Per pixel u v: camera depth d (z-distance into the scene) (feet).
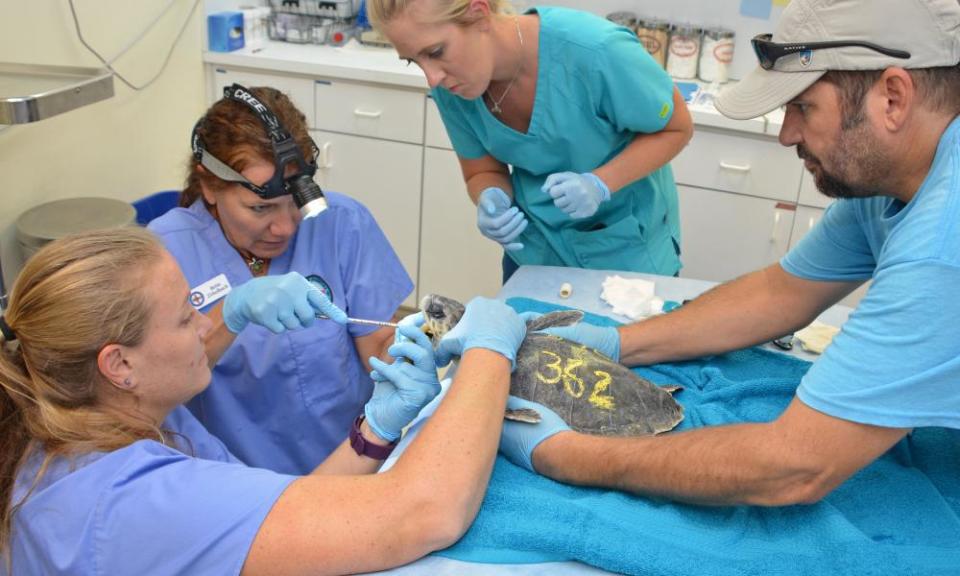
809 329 5.45
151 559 3.11
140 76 9.50
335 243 5.36
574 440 3.96
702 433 3.69
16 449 3.35
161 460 3.31
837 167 3.52
